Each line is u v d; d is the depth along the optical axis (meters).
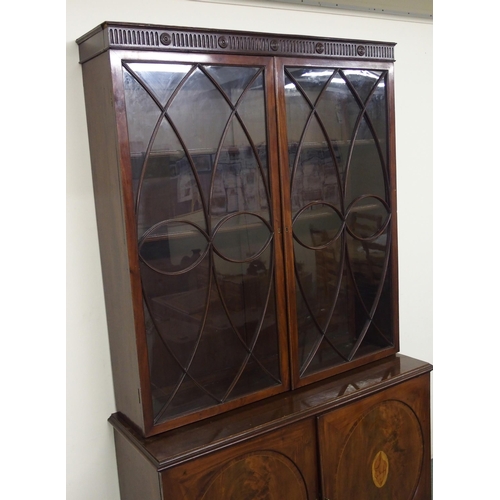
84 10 1.70
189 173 1.62
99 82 1.55
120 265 1.62
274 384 1.86
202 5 1.94
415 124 2.59
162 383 1.65
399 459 2.07
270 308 1.83
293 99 1.79
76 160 1.73
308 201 1.87
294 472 1.78
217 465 1.61
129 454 1.76
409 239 2.65
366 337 2.09
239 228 1.73
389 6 2.38
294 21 2.18
